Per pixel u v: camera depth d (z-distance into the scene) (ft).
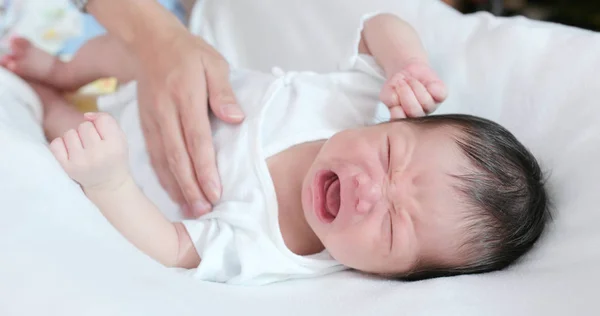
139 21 3.13
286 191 2.74
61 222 1.66
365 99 3.14
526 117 2.89
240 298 1.94
